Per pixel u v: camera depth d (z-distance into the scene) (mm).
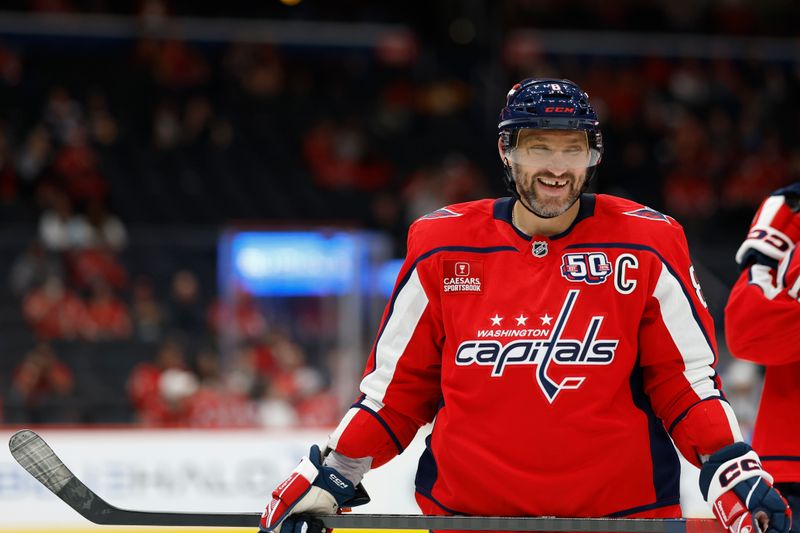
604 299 4355
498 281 4430
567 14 27812
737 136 26812
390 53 27359
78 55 26000
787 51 28312
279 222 23797
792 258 5039
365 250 15398
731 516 4262
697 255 17609
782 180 26359
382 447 4707
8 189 22203
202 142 25109
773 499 4223
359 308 15305
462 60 28219
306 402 14906
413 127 26812
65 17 25906
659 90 27297
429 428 12398
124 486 12969
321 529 4535
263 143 25578
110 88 25703
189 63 26250
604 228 4438
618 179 25641
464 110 27281
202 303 15711
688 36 28406
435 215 4660
